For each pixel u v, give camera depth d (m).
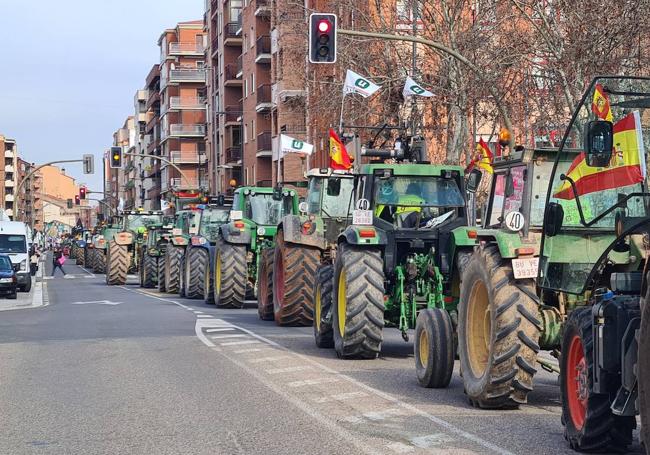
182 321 25.97
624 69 28.66
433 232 17.03
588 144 9.09
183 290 39.66
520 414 11.53
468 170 20.78
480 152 25.03
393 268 16.97
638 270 10.52
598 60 27.91
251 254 31.88
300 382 14.27
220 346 19.36
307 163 64.31
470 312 12.29
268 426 10.94
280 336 21.34
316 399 12.73
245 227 30.69
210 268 34.22
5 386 14.36
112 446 10.05
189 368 16.02
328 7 43.66
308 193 24.83
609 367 8.68
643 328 7.82
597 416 9.02
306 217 23.41
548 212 10.56
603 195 10.94
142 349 19.02
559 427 10.67
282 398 12.83
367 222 16.88
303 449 9.72
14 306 37.03
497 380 11.45
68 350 19.12
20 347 19.92
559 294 11.73
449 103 36.91
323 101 41.72
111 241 55.19
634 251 10.52
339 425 10.91
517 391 11.54
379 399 12.70
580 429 9.32
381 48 39.94
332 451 9.59
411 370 15.55
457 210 17.22
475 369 12.14
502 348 11.38
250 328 23.56
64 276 74.19
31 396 13.38
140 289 49.09
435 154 44.31
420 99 40.03
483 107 39.16
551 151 12.63
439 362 13.39
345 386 13.84
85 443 10.23
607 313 8.75
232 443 10.08
